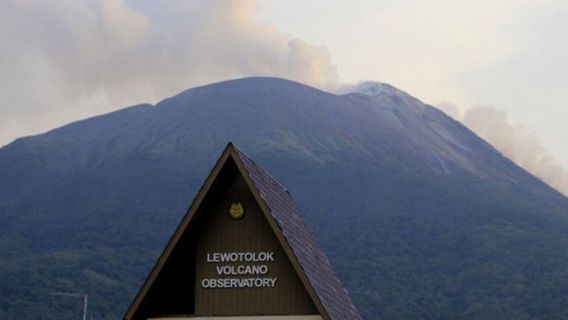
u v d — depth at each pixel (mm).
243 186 24688
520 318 190125
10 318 149625
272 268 24234
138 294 23125
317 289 22922
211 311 24141
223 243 24500
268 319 23906
